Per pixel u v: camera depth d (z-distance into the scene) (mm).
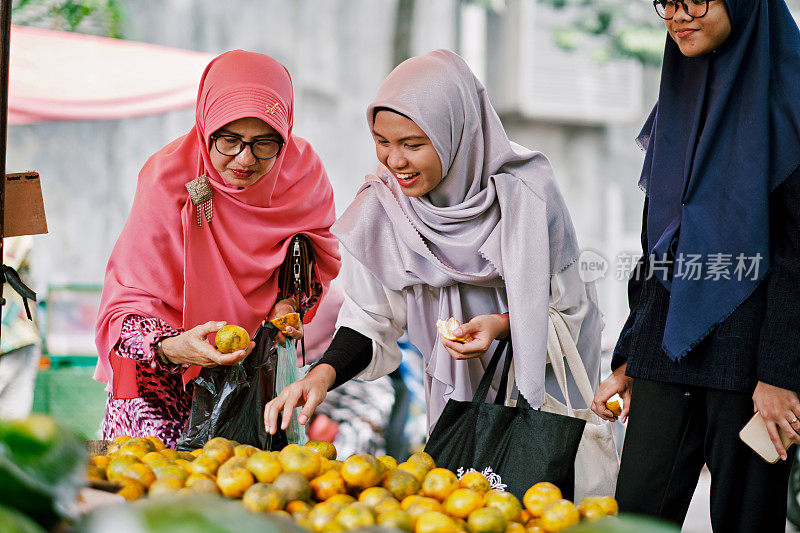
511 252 3930
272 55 12898
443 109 3869
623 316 12188
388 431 7035
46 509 1818
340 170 13367
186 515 1653
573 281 4160
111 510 1688
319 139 13242
